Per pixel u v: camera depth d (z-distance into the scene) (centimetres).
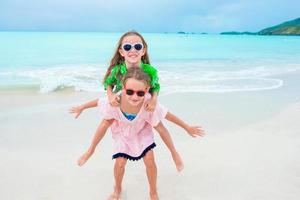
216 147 491
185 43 4919
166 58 2047
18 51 2341
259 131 562
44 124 589
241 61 1869
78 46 3262
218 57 2152
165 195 360
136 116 335
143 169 421
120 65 368
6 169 412
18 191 360
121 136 349
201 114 667
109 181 391
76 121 612
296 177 395
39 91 880
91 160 445
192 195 359
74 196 356
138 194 363
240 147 490
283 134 547
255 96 853
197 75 1245
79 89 914
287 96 856
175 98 817
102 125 349
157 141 520
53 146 488
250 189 368
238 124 602
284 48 3491
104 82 369
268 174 402
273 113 679
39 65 1488
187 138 529
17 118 623
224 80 1123
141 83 315
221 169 419
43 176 396
